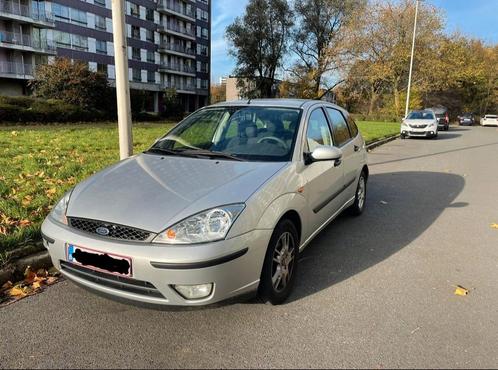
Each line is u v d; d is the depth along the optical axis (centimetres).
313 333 303
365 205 689
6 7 4238
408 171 1061
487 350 286
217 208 288
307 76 5019
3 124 2355
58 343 286
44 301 344
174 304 277
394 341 295
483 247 495
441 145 1828
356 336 300
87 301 345
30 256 399
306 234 391
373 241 507
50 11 4688
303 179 373
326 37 5325
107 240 282
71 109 2873
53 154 916
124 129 576
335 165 459
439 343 293
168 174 340
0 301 343
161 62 6606
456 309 343
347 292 370
